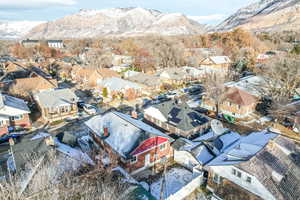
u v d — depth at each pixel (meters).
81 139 26.75
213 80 37.97
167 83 56.16
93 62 75.56
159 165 23.02
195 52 89.12
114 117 26.02
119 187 14.13
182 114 29.28
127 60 86.25
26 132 29.11
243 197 16.36
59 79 61.47
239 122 33.72
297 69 40.44
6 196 7.35
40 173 9.63
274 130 30.56
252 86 43.75
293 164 17.84
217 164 18.03
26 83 41.91
